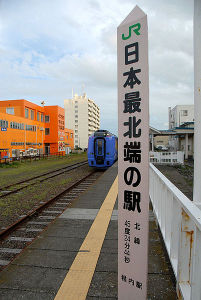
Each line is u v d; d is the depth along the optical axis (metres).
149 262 2.97
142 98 1.77
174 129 25.02
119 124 1.94
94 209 5.61
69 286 2.51
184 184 11.90
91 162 15.90
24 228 4.96
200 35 2.33
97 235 3.90
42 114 43.88
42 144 42.44
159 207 3.79
